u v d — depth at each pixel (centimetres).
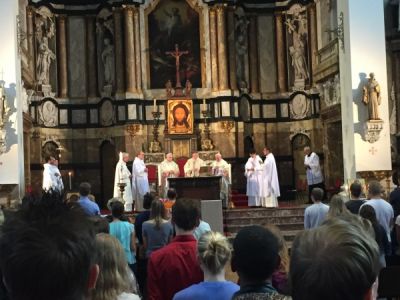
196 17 2753
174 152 2606
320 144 2661
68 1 2778
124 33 2709
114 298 406
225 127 2672
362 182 1931
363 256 204
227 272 1429
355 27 1967
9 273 207
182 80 2750
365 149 1942
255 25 2855
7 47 1822
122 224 945
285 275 506
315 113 2672
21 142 1900
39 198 244
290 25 2798
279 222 1978
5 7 1825
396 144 2120
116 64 2727
